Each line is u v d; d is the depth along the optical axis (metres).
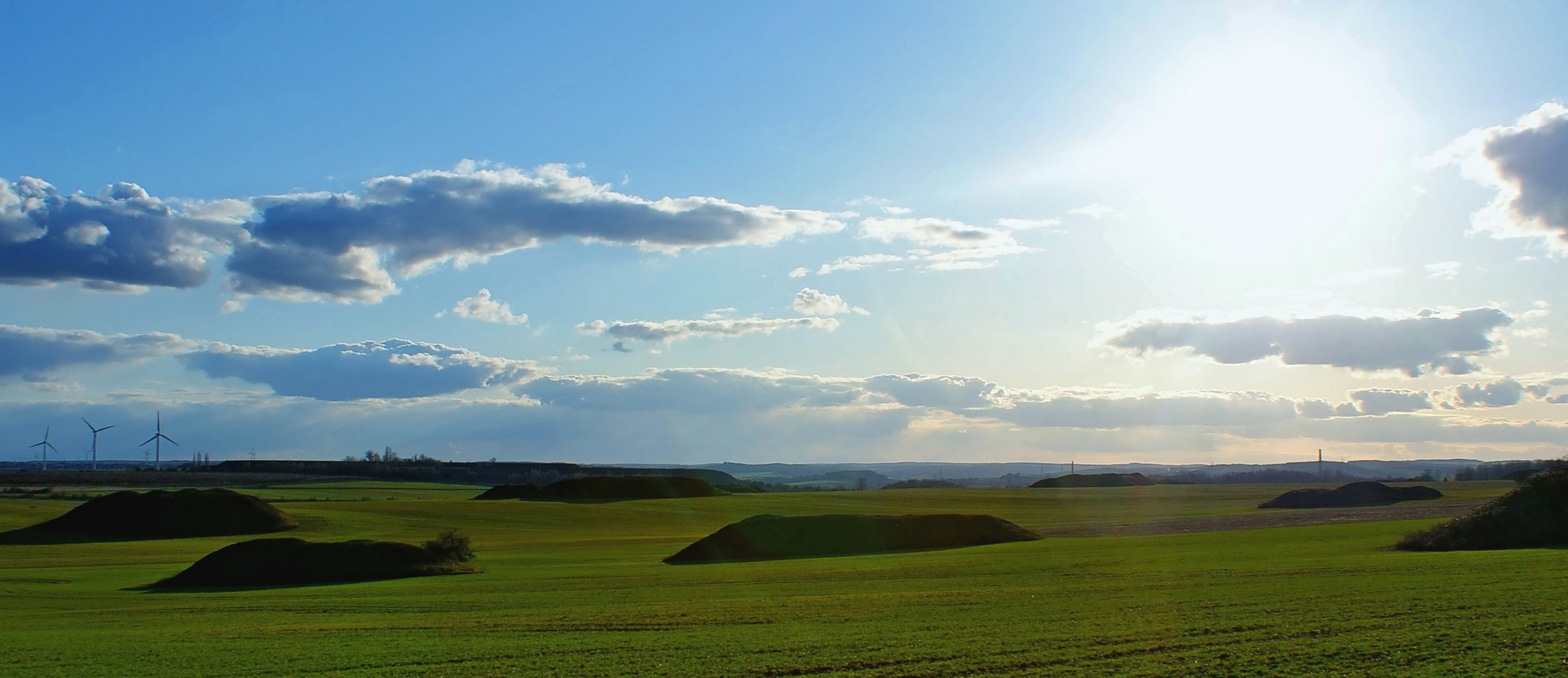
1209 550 49.38
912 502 138.88
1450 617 22.62
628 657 22.23
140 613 36.41
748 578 43.66
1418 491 122.56
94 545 81.81
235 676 21.45
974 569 43.94
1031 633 23.31
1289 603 26.05
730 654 22.00
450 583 46.59
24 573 56.97
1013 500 141.38
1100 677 18.72
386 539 89.50
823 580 41.38
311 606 37.00
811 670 20.09
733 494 161.25
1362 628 21.83
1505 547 43.97
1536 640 19.95
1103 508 123.19
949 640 22.67
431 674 21.05
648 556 64.88
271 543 52.53
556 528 99.31
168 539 89.25
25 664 23.72
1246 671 18.70
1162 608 26.48
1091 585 33.97
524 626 28.09
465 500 129.25
